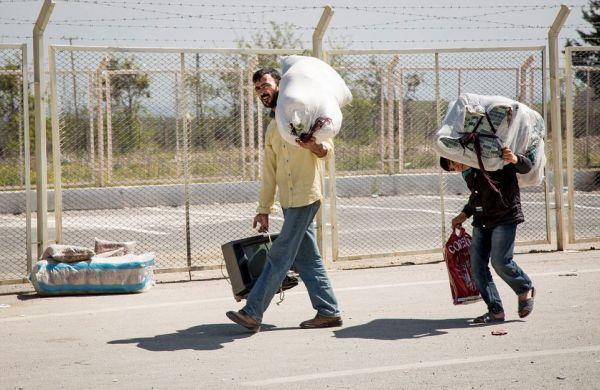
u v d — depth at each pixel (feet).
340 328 27.25
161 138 54.60
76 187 68.08
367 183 75.31
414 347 24.30
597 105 75.00
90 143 58.54
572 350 23.35
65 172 58.49
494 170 27.04
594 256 41.09
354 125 53.78
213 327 27.81
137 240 52.06
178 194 70.49
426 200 71.05
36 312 30.81
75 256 34.12
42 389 20.75
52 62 35.86
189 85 45.83
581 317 27.66
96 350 24.76
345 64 50.31
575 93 75.41
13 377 21.91
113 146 56.65
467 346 24.22
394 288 34.17
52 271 33.81
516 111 27.40
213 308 31.09
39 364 23.24
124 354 24.20
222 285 36.24
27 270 36.50
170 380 21.27
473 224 27.58
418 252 41.24
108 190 68.90
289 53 39.22
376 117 53.36
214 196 71.15
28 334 27.20
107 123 56.75
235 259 28.27
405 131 53.01
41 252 36.37
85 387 20.84
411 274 37.52
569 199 43.93
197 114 47.93
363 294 33.12
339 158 55.31
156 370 22.31
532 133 27.94
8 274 41.04
